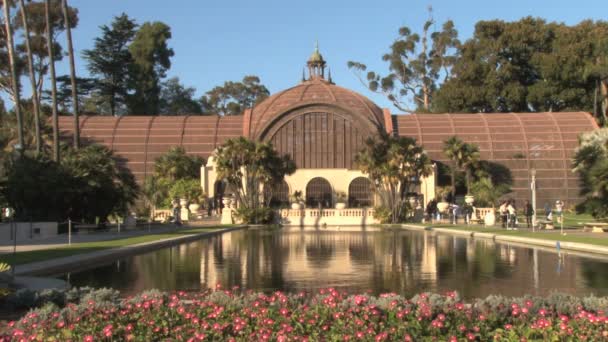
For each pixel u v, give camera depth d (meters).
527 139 96.69
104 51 130.50
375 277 22.84
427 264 27.17
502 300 13.36
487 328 11.95
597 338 11.27
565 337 11.35
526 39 122.56
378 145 75.38
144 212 77.31
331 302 13.20
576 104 118.12
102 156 54.88
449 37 142.88
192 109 152.25
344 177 88.19
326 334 11.72
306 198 88.44
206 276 23.36
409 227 65.25
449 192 86.19
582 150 58.59
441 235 49.88
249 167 74.62
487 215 61.69
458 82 126.69
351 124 89.00
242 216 73.50
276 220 75.56
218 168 74.00
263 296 14.29
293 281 21.88
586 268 24.88
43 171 49.91
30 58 54.81
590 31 118.06
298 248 36.97
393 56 146.75
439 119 102.25
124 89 133.25
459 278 22.36
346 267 26.20
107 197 53.78
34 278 21.52
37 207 49.91
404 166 72.19
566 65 113.81
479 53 124.38
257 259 29.91
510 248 35.25
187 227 63.09
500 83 121.25
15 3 85.44
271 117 89.12
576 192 93.44
